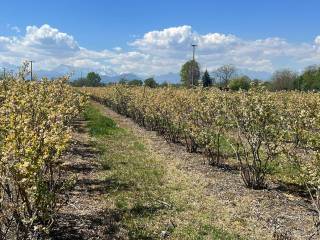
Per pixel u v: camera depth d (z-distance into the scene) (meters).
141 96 24.53
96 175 11.84
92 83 95.19
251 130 10.79
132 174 12.15
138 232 7.86
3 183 5.54
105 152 15.41
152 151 16.03
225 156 14.67
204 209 9.23
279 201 9.81
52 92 12.60
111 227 8.00
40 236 6.79
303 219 8.66
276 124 10.43
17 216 5.98
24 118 6.30
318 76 64.69
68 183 7.54
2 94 9.53
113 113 35.75
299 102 17.38
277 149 10.61
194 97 15.38
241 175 11.11
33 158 5.46
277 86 69.38
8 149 5.33
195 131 14.07
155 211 9.03
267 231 8.04
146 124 23.73
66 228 7.77
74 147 15.65
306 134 9.28
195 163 13.83
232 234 7.84
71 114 11.64
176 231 7.98
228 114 11.68
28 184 5.57
